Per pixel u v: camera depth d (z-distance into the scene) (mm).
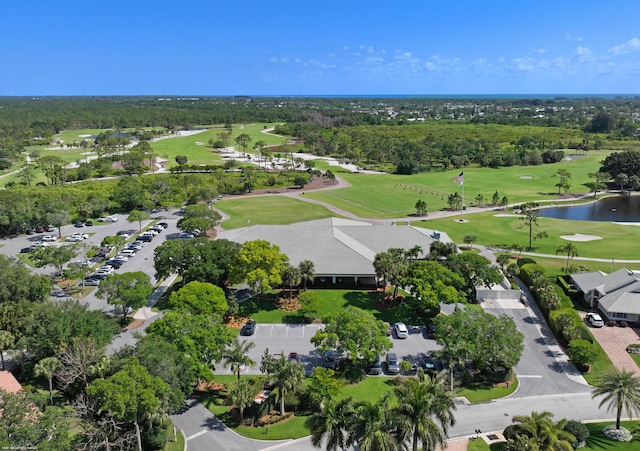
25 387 55031
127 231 123688
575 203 161375
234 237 94688
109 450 42438
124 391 41812
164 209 149250
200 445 47094
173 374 48000
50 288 70750
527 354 65062
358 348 56906
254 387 54656
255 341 67688
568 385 58094
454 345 56188
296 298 81250
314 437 40969
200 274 77188
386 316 75188
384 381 58594
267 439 48094
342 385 54750
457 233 123062
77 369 51406
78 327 55969
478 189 180125
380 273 76625
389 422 39375
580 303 80562
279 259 77688
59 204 126562
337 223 106750
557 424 43312
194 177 175250
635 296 73438
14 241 115812
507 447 42281
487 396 55625
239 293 83000
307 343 67250
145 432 46062
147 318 74188
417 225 130375
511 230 126000
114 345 65562
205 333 53281
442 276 72062
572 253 98438
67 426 40625
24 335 57938
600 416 52188
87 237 118062
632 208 156625
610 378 48125
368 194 170500
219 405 53719
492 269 76812
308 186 184875
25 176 170000
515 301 81312
